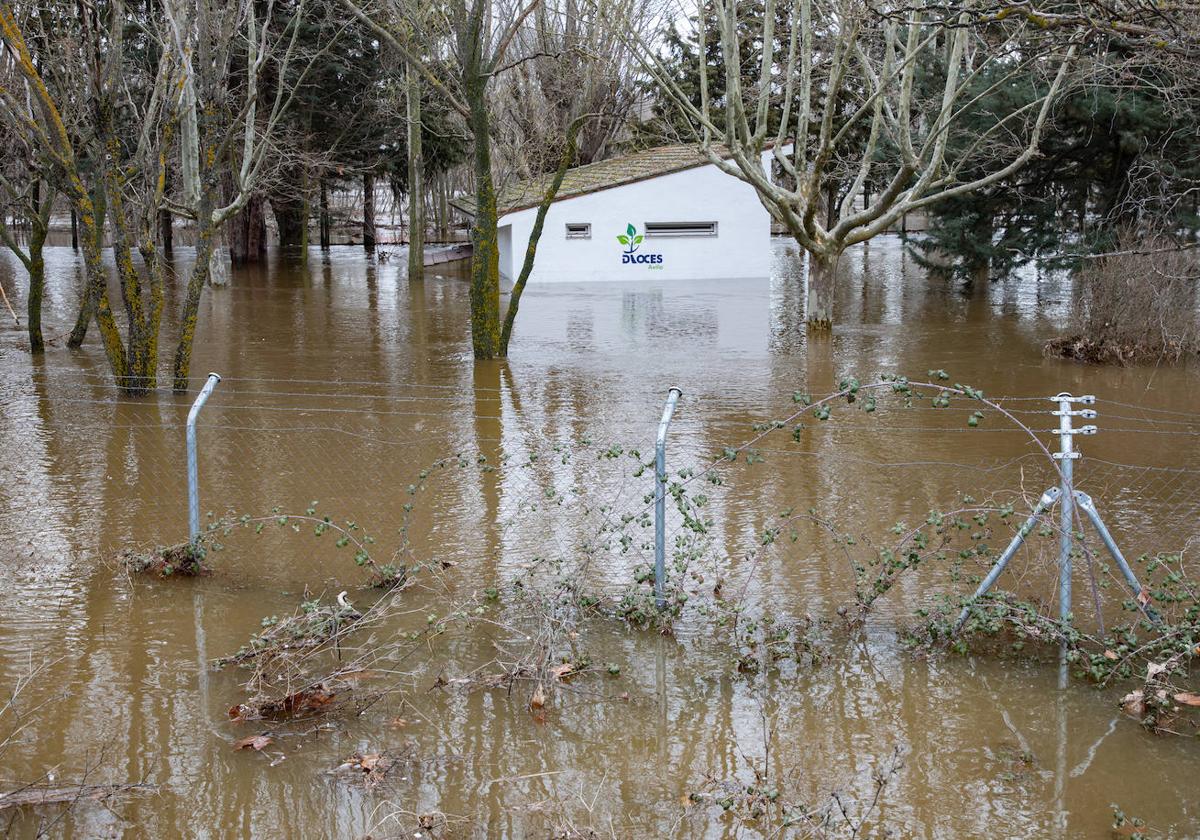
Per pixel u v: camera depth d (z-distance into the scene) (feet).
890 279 94.84
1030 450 33.42
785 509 27.43
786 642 19.60
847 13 51.49
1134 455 32.60
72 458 32.83
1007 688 17.89
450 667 18.85
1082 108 63.21
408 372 49.32
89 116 44.01
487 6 57.52
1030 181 73.26
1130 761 15.67
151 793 15.05
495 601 21.65
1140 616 20.22
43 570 23.40
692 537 24.85
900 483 29.76
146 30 58.29
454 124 108.37
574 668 18.61
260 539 25.36
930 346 55.93
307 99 106.32
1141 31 18.47
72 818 14.48
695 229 100.78
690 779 15.38
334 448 34.19
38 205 56.70
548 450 33.68
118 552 24.50
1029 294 81.66
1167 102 46.26
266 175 86.53
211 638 19.97
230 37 46.44
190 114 51.44
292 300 84.58
